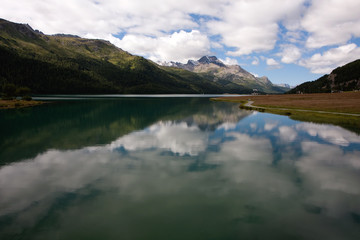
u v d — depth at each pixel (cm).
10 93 11744
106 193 1619
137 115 6594
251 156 2517
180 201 1508
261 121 5275
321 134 3688
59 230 1194
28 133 3791
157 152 2667
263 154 2589
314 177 1912
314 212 1375
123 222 1271
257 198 1551
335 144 3027
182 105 11294
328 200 1522
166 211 1384
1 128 4278
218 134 3781
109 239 1130
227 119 5722
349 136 3506
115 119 5666
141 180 1850
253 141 3250
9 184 1762
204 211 1385
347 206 1446
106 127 4450
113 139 3359
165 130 4150
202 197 1560
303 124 4697
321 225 1243
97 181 1833
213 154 2588
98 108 8831
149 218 1311
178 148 2861
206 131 4053
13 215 1337
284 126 4516
